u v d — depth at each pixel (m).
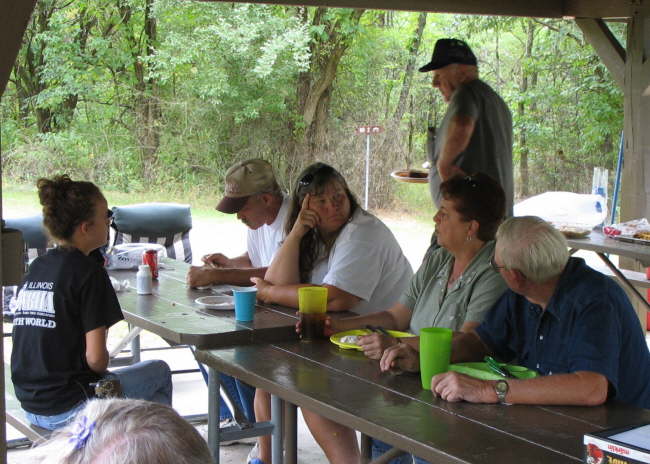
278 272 2.94
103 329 2.45
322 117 13.79
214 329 2.39
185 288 3.17
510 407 1.77
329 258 2.96
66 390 2.44
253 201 3.37
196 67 13.16
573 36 12.78
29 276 2.49
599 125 12.42
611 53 4.96
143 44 13.77
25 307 2.46
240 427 2.42
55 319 2.43
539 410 1.75
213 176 13.56
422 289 2.57
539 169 13.03
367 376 2.02
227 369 2.16
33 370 2.45
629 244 4.06
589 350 1.82
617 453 1.38
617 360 1.83
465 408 1.76
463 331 2.29
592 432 1.59
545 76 13.05
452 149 3.66
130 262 3.60
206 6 12.75
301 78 13.58
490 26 13.22
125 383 2.69
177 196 13.46
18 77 13.62
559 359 1.95
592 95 12.43
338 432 2.48
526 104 13.18
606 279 1.95
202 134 13.46
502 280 2.29
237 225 10.91
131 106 13.58
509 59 13.59
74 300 2.43
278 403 2.46
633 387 1.94
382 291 2.87
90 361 2.45
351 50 13.71
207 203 13.28
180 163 13.54
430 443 1.55
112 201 13.05
